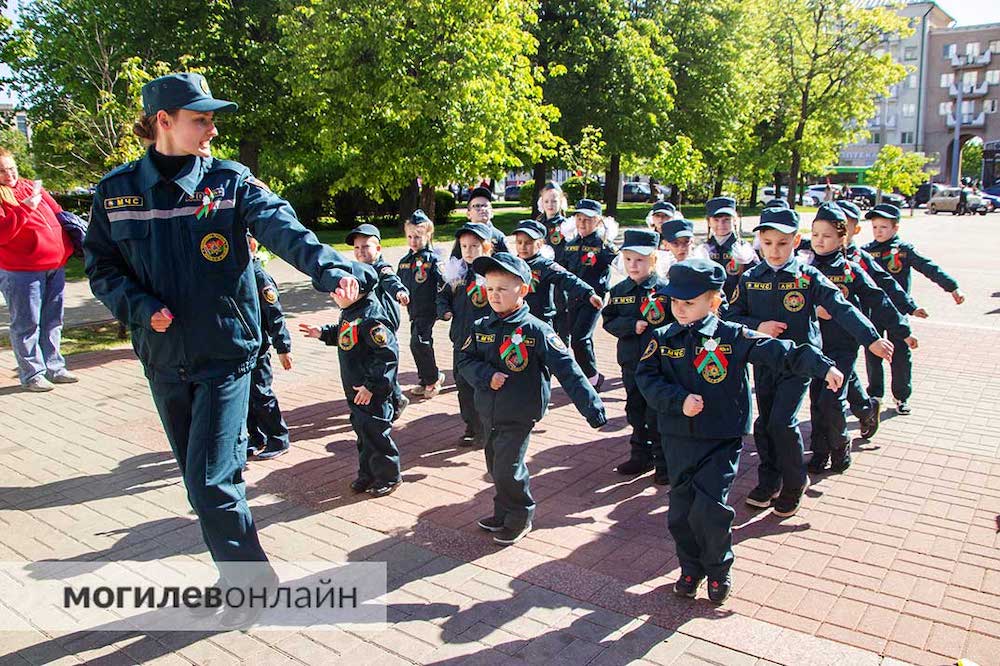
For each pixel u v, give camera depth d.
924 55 70.38
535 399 4.53
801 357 3.75
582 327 7.57
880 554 4.45
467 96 13.13
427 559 4.46
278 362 9.29
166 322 3.41
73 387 8.13
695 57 29.42
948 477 5.57
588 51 25.81
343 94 13.76
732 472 3.92
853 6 26.62
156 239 3.46
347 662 3.50
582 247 7.85
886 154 37.53
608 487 5.55
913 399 7.46
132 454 6.20
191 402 3.67
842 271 6.00
